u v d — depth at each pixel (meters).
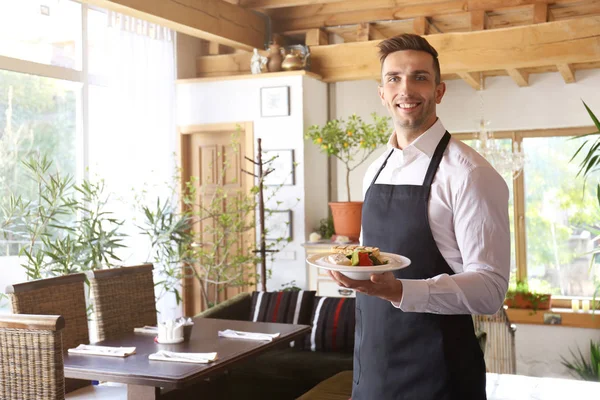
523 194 7.19
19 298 3.33
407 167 1.90
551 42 5.54
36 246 5.02
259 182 5.87
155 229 5.64
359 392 1.97
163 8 5.16
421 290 1.59
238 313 4.73
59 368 2.50
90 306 5.22
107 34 5.73
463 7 5.92
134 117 5.96
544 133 7.04
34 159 5.07
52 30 5.27
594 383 3.91
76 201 5.05
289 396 4.20
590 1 5.71
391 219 1.87
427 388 1.83
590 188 6.96
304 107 6.14
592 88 6.69
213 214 5.95
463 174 1.76
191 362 2.94
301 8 6.49
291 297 4.66
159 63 6.25
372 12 6.27
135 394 2.90
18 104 4.99
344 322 4.51
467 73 6.17
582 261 7.03
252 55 6.58
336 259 1.64
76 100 5.49
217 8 5.80
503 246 1.71
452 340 1.83
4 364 2.55
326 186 6.73
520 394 3.68
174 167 6.35
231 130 6.34
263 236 5.75
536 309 6.87
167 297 6.23
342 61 6.33
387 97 1.88
